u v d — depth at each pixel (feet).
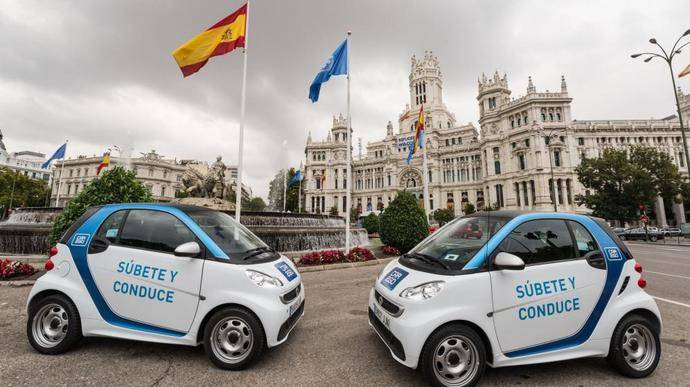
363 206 280.92
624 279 12.00
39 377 10.50
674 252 59.41
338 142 294.66
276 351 13.00
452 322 10.59
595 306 11.54
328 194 288.51
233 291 11.62
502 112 201.98
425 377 10.26
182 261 12.07
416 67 293.43
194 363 11.73
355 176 295.07
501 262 10.78
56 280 12.52
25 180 177.37
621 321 11.75
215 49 35.32
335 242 48.08
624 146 183.42
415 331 10.16
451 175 245.65
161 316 11.90
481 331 10.75
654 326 11.89
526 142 183.93
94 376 10.64
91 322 12.09
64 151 119.03
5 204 166.81
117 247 12.68
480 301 10.59
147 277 12.14
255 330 11.39
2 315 16.76
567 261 11.75
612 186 114.11
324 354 12.74
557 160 174.40
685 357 13.03
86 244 12.84
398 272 12.65
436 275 11.19
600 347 11.30
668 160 111.45
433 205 242.78
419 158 255.50
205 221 13.65
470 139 256.11
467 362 10.42
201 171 59.26
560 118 180.96
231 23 35.50
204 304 11.65
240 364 11.21
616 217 112.88
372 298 13.41
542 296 11.09
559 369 11.85
